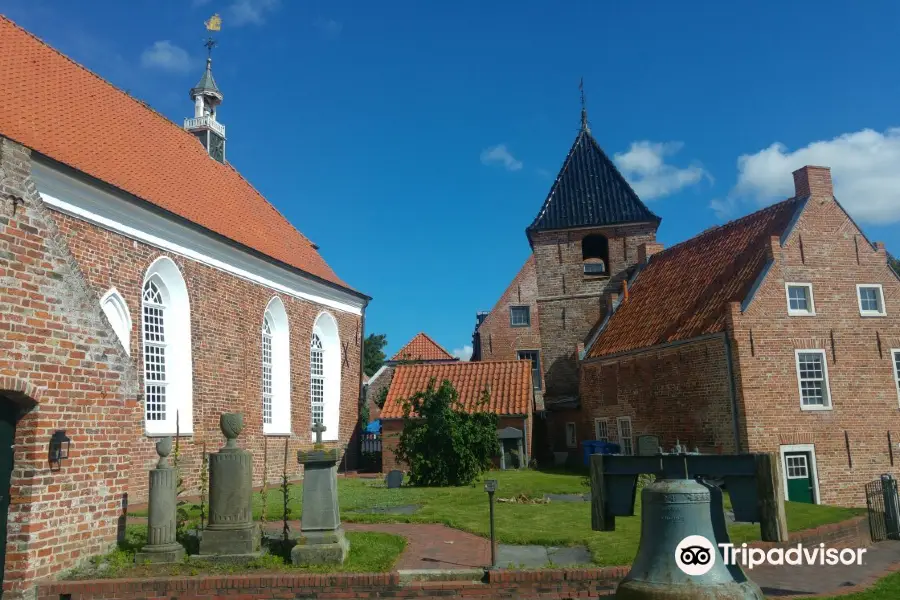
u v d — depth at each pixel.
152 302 19.53
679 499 5.96
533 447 32.09
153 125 26.12
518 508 16.12
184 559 10.41
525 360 29.81
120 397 11.12
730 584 5.74
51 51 22.42
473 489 19.92
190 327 20.41
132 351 18.00
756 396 21.11
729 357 21.53
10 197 9.39
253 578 9.62
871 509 16.23
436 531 13.43
